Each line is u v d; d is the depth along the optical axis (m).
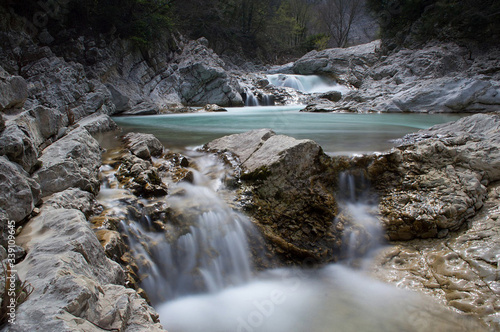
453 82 13.98
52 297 1.92
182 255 3.99
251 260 4.22
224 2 28.08
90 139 5.59
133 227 3.92
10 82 4.47
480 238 4.15
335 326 3.25
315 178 5.07
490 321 3.12
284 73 29.09
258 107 19.73
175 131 9.40
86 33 16.16
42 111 4.95
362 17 44.16
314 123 10.77
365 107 15.08
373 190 5.23
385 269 4.12
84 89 13.41
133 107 15.81
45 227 2.90
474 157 5.17
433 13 19.23
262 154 5.27
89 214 3.79
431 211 4.59
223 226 4.29
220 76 20.17
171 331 3.20
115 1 17.03
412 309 3.41
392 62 19.39
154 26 19.08
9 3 12.92
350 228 4.64
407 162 5.33
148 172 4.88
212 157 5.99
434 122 10.72
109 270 2.81
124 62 17.56
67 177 4.07
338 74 26.62
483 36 16.89
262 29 31.86
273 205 4.69
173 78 19.50
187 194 4.70
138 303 2.36
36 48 13.02
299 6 38.03
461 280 3.62
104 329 1.96
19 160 3.48
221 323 3.32
